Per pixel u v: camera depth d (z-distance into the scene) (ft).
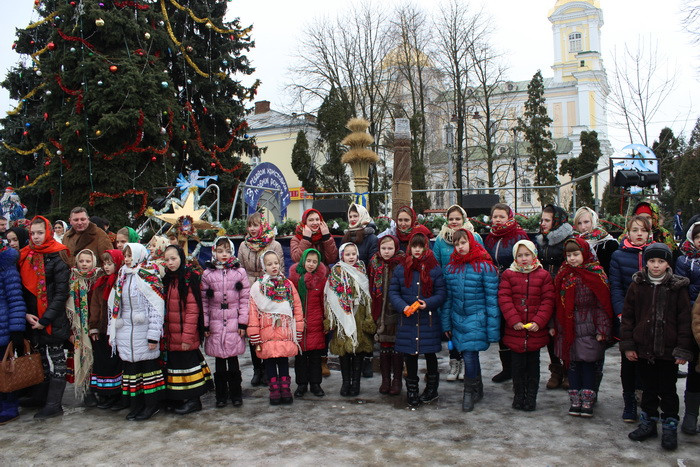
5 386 15.49
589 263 15.14
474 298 16.15
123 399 17.40
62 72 45.16
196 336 16.49
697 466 11.91
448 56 96.37
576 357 15.06
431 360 17.06
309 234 18.98
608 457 12.44
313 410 16.43
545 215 18.38
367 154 37.65
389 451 13.01
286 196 40.27
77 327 17.04
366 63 98.73
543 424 14.70
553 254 17.99
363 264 18.29
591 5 187.21
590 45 188.24
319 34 98.84
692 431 13.88
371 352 18.39
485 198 33.96
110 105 43.96
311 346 17.62
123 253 17.04
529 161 112.27
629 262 14.85
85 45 44.93
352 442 13.66
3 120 54.75
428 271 16.49
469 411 15.94
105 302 17.11
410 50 99.55
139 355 15.96
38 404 17.63
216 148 55.93
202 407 17.13
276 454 13.00
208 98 56.90
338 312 17.37
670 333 12.94
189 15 54.75
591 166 86.38
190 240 32.17
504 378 19.24
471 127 108.17
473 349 16.07
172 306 16.42
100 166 45.44
